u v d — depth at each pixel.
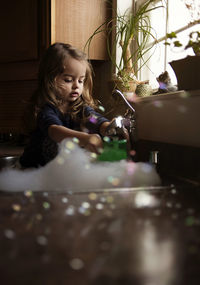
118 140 1.04
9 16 2.36
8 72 2.42
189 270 0.34
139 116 1.35
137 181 0.89
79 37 2.15
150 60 1.98
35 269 0.34
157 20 1.91
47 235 0.44
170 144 1.05
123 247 0.40
